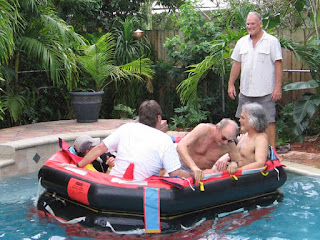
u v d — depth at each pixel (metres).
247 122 4.86
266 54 6.41
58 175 4.42
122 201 4.02
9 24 7.36
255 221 4.34
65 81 9.62
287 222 4.31
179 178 4.20
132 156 4.29
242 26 8.28
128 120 9.01
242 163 4.89
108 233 4.01
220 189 4.33
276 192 5.00
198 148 4.75
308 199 5.00
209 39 9.77
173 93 10.44
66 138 7.07
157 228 3.99
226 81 9.75
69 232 4.07
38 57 8.25
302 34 9.09
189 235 3.99
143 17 11.97
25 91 9.20
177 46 10.70
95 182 4.14
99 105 8.67
